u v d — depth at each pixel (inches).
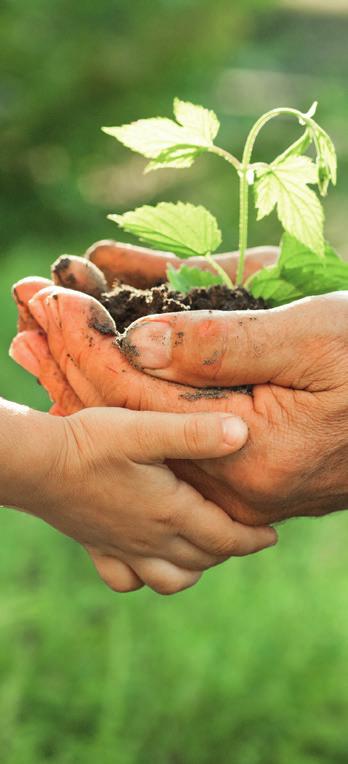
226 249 203.0
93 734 90.7
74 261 62.9
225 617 99.6
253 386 56.9
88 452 56.6
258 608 101.0
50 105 215.6
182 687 91.4
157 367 55.9
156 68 220.8
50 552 111.0
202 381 56.2
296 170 57.7
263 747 90.8
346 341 54.6
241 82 315.9
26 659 94.3
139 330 55.2
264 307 62.1
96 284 63.3
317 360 54.6
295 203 58.1
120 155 232.4
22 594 103.0
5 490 57.7
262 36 341.4
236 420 55.1
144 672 93.5
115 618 100.2
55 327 58.7
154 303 60.8
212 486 60.4
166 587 64.4
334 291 62.7
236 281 64.3
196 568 64.2
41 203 216.7
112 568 64.6
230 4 222.8
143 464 56.9
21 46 209.2
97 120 221.0
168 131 58.9
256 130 58.6
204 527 60.4
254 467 57.4
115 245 68.2
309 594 104.8
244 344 54.1
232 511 61.6
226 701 91.9
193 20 219.3
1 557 108.7
